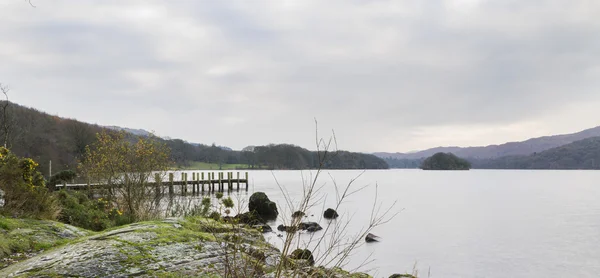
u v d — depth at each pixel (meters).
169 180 14.86
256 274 3.66
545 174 157.25
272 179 86.88
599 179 105.56
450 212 31.88
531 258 16.44
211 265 3.93
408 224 24.81
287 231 3.42
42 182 9.28
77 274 3.59
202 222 5.55
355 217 26.44
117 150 13.72
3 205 7.27
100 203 11.11
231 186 45.28
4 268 4.19
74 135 59.56
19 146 51.16
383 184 77.06
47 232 6.08
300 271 3.60
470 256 16.59
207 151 103.69
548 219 28.12
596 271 14.70
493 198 46.03
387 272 13.43
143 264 3.89
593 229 23.69
